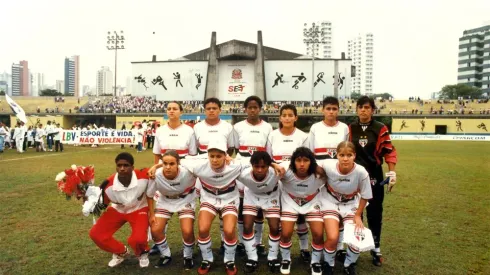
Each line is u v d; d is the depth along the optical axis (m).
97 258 5.49
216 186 5.29
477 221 7.51
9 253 5.63
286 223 5.10
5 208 8.30
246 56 61.88
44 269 5.05
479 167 16.25
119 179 5.07
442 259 5.48
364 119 5.57
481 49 105.94
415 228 7.04
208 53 65.62
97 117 56.31
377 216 5.41
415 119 50.78
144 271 5.07
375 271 5.08
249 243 5.15
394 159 5.43
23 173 13.38
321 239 5.01
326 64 63.03
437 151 25.41
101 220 5.16
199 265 5.31
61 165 15.73
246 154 5.97
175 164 5.02
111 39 59.62
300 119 55.97
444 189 10.94
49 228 6.89
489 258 5.51
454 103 60.09
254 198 5.34
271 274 5.01
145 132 26.06
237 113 54.06
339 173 5.03
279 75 63.31
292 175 5.07
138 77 66.44
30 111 57.53
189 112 55.66
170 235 6.66
